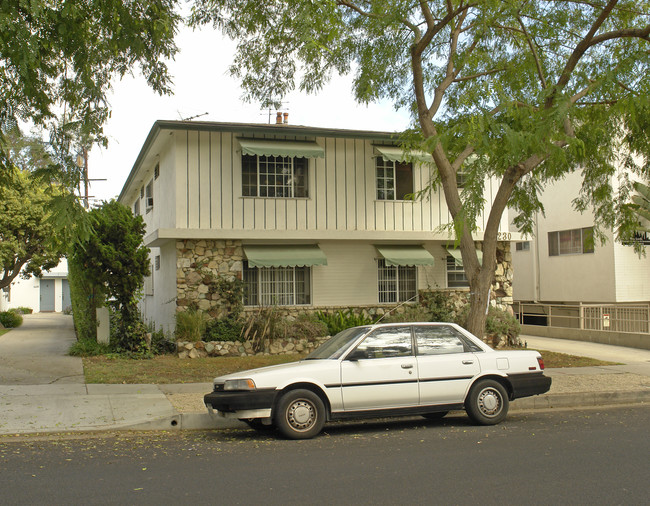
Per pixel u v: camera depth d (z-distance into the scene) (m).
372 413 8.70
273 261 16.88
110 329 16.89
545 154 11.91
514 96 14.20
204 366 14.48
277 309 17.44
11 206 24.56
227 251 17.05
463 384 9.11
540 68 13.53
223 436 8.88
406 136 15.09
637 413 10.51
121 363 14.72
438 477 6.29
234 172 17.22
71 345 18.36
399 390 8.77
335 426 9.60
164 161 18.50
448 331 9.38
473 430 8.91
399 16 12.89
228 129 16.73
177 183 16.70
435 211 19.12
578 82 14.16
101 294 17.45
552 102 12.70
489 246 12.85
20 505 5.46
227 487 6.00
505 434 8.56
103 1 10.38
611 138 14.11
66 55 10.45
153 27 11.29
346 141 18.31
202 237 16.55
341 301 18.48
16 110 10.64
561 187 25.83
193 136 16.91
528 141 11.18
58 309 43.50
